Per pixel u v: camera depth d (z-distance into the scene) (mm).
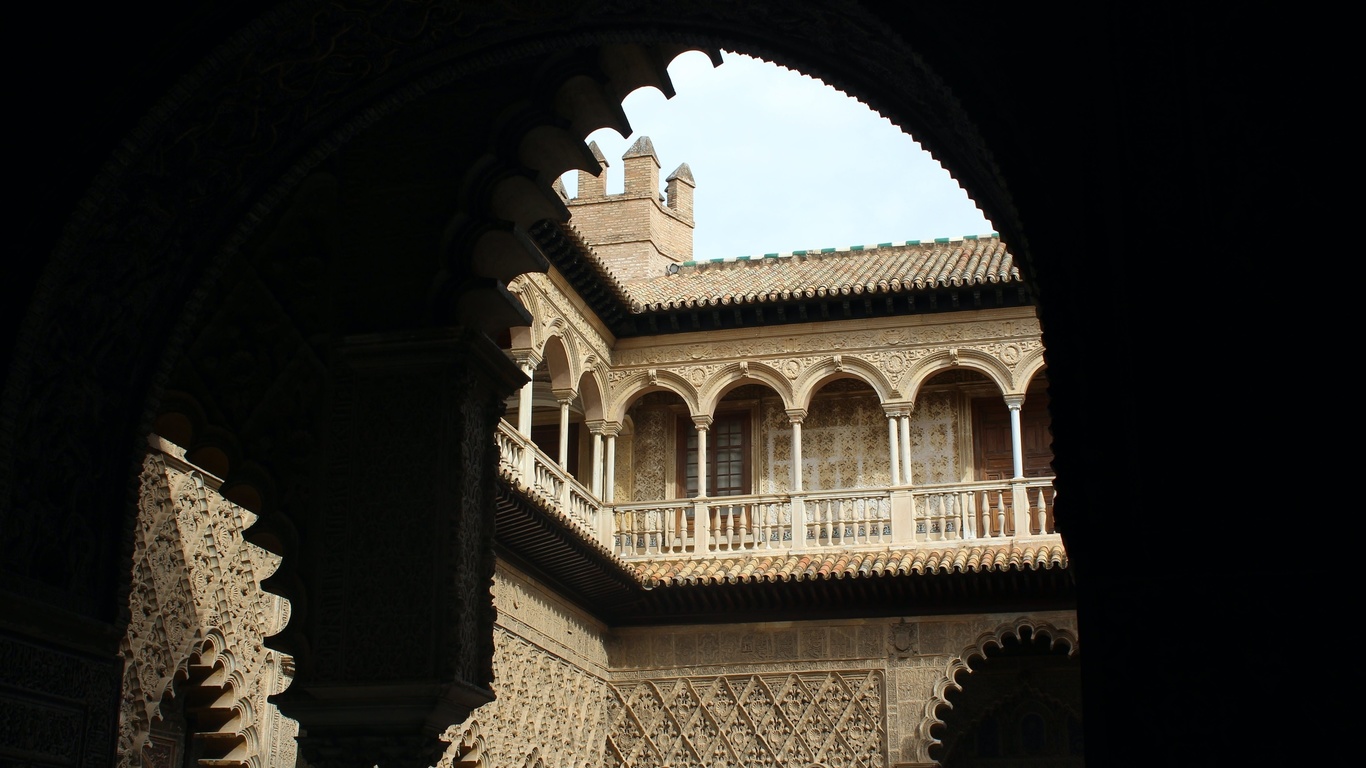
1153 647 3600
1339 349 3623
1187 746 3521
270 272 6711
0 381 4699
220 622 11758
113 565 5227
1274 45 3855
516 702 15336
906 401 18625
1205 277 3748
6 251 4781
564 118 6699
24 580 4781
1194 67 3896
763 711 17828
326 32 5059
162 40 4898
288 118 5391
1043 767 18719
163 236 5305
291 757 12836
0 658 4586
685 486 19797
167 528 11031
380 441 6414
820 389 19734
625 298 18609
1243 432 3637
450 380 6434
